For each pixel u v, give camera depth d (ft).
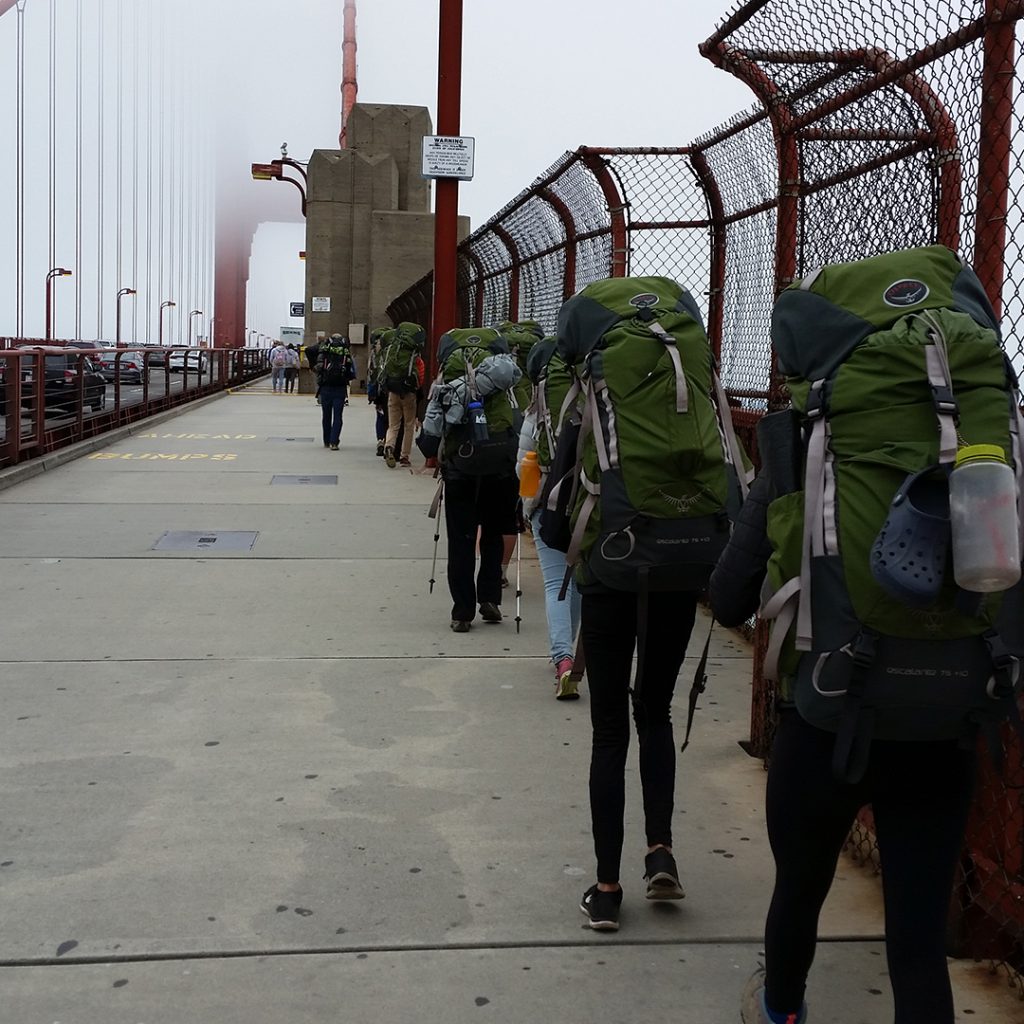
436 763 15.24
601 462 10.69
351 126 137.90
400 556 29.30
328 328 133.18
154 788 14.25
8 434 43.75
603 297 11.25
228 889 11.71
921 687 7.04
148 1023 9.50
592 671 11.23
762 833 13.29
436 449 21.39
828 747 7.72
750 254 20.66
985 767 10.59
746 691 18.61
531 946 10.77
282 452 55.93
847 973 10.43
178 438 63.41
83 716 16.83
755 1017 9.12
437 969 10.36
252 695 17.94
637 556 10.61
